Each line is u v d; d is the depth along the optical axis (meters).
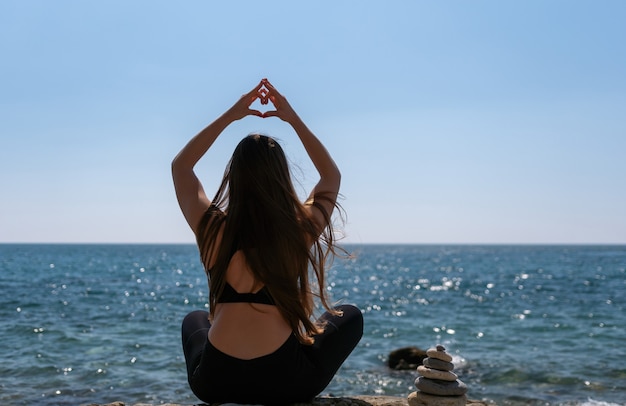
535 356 13.34
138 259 89.50
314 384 3.19
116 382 10.24
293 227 2.99
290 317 3.01
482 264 80.94
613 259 100.12
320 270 3.13
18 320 17.91
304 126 3.45
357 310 3.45
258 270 2.93
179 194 3.23
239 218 2.99
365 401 4.23
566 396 9.80
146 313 21.16
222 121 3.38
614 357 13.10
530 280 45.69
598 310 23.86
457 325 19.30
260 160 3.03
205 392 3.16
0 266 58.44
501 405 9.29
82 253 119.81
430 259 103.50
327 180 3.35
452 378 3.87
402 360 12.13
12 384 9.85
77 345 13.70
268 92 3.48
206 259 3.08
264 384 3.04
